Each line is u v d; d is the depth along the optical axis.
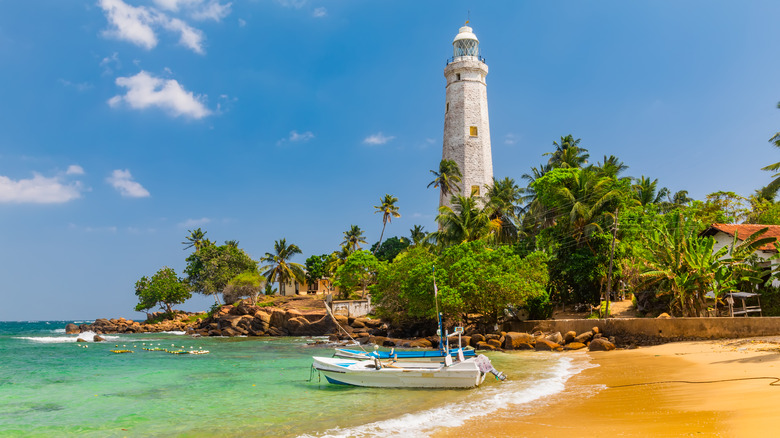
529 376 24.97
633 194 63.66
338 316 72.31
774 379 17.02
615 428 12.72
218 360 39.97
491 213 67.69
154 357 43.12
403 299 55.72
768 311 38.28
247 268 105.69
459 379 22.08
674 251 39.22
